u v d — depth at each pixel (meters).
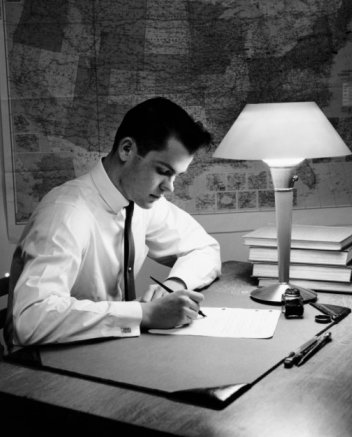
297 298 1.63
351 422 1.04
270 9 2.49
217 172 2.55
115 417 1.08
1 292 1.84
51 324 1.42
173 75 2.50
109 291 1.83
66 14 2.45
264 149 1.71
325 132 1.76
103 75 2.48
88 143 2.51
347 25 2.52
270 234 2.00
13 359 1.34
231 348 1.38
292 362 1.28
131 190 1.67
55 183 2.52
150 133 1.58
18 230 2.53
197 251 2.01
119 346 1.41
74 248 1.59
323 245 1.86
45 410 1.14
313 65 2.53
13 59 2.46
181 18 2.48
